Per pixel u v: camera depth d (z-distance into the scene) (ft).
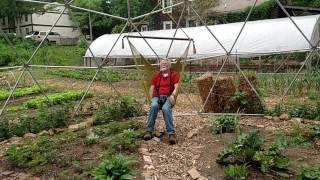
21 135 28.71
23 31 179.52
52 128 29.27
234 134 25.53
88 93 48.24
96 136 24.03
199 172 19.29
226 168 18.79
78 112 35.63
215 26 76.64
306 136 23.81
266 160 18.52
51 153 21.67
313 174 17.62
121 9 131.75
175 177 18.99
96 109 36.99
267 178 18.04
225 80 33.22
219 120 26.71
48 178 19.52
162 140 24.81
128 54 80.94
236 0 109.70
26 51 117.39
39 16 176.04
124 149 22.53
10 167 21.31
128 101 33.68
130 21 37.11
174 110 37.24
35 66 34.68
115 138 23.75
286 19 69.97
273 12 105.60
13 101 48.37
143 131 25.77
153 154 22.00
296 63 71.61
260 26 69.67
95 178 17.78
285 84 49.88
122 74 78.48
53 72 88.79
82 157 21.53
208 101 33.71
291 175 18.35
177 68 31.17
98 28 153.38
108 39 87.51
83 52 121.29
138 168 20.02
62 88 61.41
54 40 159.12
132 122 28.35
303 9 101.04
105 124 29.91
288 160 18.88
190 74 61.98
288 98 42.98
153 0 130.11
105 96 48.14
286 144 20.65
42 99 43.04
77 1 142.41
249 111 32.42
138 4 128.57
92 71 86.07
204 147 22.99
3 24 180.45
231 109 33.01
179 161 20.98
